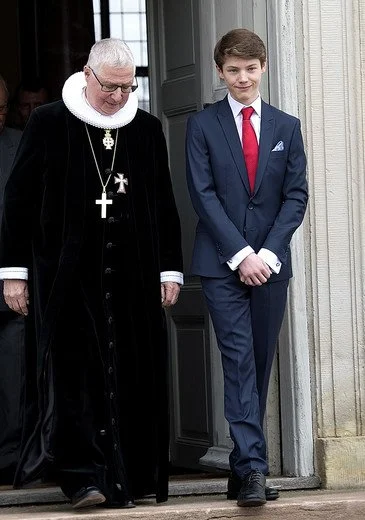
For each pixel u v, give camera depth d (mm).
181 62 12547
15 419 12422
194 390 12516
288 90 11266
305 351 11289
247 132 10273
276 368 11430
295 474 11281
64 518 9852
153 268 10203
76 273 10016
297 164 10305
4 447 12445
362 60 11406
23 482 9938
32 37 17922
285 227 10148
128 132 10211
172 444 12930
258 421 10117
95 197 10070
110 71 9773
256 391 10164
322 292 11320
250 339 10203
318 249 11320
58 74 17016
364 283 11391
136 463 10250
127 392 10164
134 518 9953
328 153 11328
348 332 11359
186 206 12539
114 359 10070
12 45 18250
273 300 10234
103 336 10031
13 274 10102
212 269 10211
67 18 17016
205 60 11891
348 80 11375
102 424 10008
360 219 11398
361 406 11383
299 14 11312
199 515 10078
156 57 12945
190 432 12648
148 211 10227
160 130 10406
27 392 10102
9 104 14031
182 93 12508
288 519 10250
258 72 10156
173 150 12742
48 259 10047
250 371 10148
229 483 10469
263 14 11414
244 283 10188
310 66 11312
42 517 9914
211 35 11828
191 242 12453
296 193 10273
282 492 11078
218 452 11766
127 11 18969
